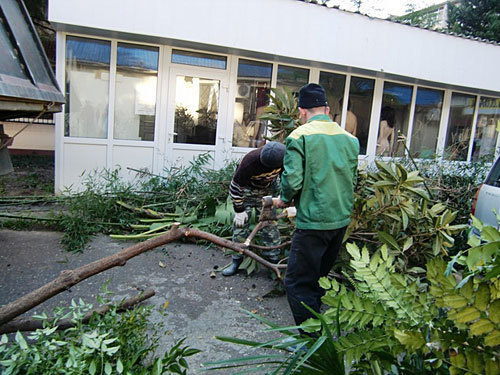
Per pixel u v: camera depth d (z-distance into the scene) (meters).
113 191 5.73
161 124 6.86
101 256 4.40
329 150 2.63
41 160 10.65
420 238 3.69
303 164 2.60
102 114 6.58
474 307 1.14
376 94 8.39
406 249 3.44
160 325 2.57
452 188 5.84
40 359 1.80
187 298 3.53
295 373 1.45
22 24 3.33
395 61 7.71
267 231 3.82
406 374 1.39
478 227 1.36
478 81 8.58
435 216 3.55
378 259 1.62
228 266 4.25
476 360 1.15
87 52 6.36
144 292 2.75
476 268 1.20
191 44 6.54
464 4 19.45
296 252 2.68
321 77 7.87
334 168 2.63
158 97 6.78
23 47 3.11
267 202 2.91
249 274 4.06
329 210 2.60
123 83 6.60
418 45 7.81
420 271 3.50
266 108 4.37
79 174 6.55
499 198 3.81
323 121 2.77
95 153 6.61
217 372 2.47
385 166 3.46
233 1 6.33
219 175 6.40
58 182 6.43
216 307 3.41
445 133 9.34
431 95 9.03
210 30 6.30
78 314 2.07
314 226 2.59
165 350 2.69
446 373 1.29
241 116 7.38
